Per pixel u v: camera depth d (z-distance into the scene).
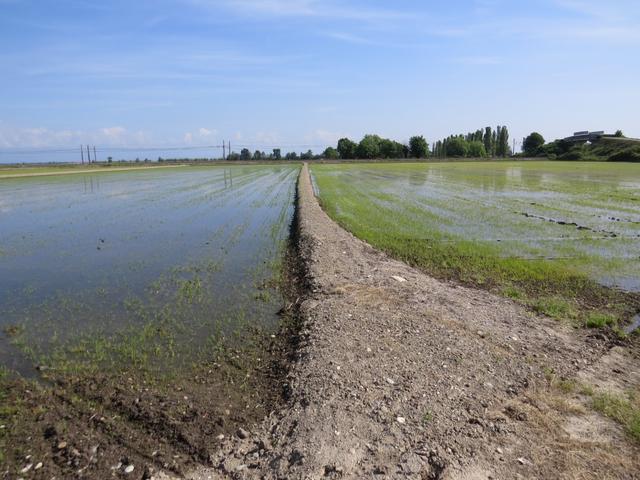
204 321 9.34
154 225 20.86
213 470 5.05
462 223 20.75
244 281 12.08
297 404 6.12
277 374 7.25
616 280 12.23
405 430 5.48
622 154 94.00
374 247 16.06
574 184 41.41
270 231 19.30
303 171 63.09
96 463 5.15
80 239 17.75
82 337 8.55
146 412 6.07
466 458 5.09
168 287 11.54
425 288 11.03
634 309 10.10
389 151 127.75
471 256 14.60
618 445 5.45
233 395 6.62
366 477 4.76
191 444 5.46
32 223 21.95
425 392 6.34
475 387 6.60
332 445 5.20
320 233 16.78
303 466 4.89
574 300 10.73
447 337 8.13
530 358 7.61
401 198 30.81
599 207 25.88
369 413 5.80
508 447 5.34
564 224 20.38
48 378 7.04
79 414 6.09
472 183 43.41
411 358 7.31
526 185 40.81
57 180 53.38
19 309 10.02
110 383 6.86
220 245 16.53
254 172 68.88
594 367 7.44
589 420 5.95
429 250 15.48
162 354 7.86
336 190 36.75
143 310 9.93
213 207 27.16
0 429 5.75
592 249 15.60
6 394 6.56
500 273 12.84
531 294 11.12
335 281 11.15
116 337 8.54
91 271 13.08
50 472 5.01
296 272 12.80
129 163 117.44
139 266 13.60
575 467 5.05
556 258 14.41
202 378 7.08
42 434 5.68
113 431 5.72
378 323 8.62
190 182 48.62
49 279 12.30
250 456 5.23
